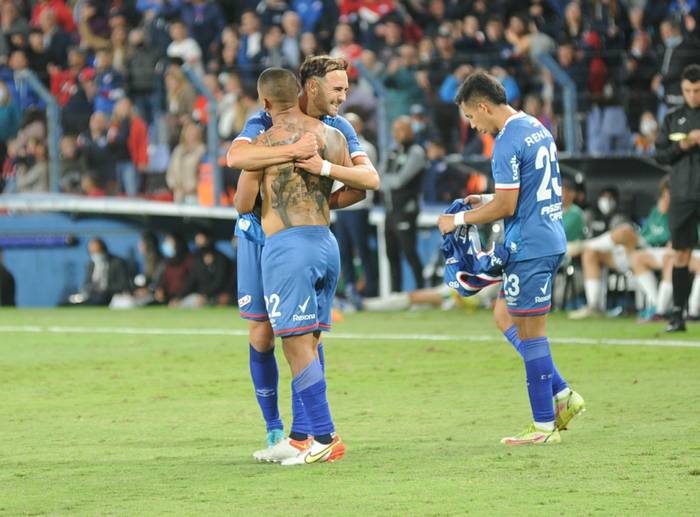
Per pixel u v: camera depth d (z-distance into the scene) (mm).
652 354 30391
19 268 58062
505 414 22406
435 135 50812
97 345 36375
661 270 41344
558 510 14438
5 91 58656
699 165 34281
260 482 16656
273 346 19172
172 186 55156
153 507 15188
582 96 47531
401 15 55875
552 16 55469
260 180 18094
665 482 15859
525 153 18891
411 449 18969
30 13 67250
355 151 18703
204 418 22844
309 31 58812
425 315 45219
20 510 15148
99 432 21438
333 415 22797
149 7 64250
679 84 45156
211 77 56000
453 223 19438
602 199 44125
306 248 17891
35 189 57562
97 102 57750
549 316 43156
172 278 53625
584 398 23984
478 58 50156
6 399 25719
